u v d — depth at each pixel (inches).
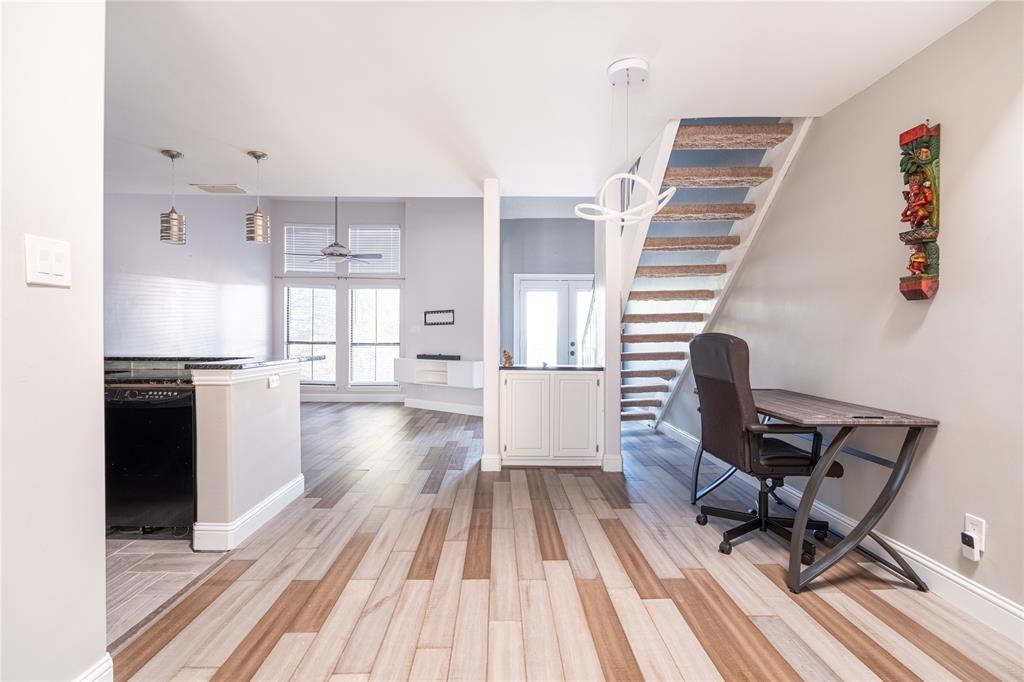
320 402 321.1
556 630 75.0
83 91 57.5
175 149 137.2
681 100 108.3
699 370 112.4
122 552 102.6
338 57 90.4
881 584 89.4
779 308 136.5
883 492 90.4
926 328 88.3
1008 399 74.1
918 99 90.0
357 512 126.1
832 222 114.3
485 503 133.4
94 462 59.1
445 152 139.3
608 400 165.8
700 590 87.0
